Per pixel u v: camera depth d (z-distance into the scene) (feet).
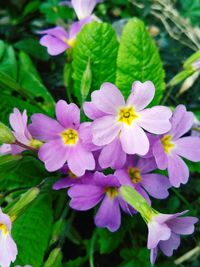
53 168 0.29
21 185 0.35
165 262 0.36
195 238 0.37
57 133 0.29
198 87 0.43
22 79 0.39
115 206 0.30
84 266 0.37
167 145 0.30
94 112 0.28
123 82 0.33
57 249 0.30
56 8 0.48
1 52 0.40
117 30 0.45
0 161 0.30
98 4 0.49
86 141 0.28
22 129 0.29
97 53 0.33
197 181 0.40
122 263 0.35
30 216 0.32
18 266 0.28
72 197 0.29
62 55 0.47
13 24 0.50
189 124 0.29
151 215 0.26
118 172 0.28
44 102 0.39
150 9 0.48
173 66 0.45
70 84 0.40
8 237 0.27
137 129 0.28
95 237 0.35
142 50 0.33
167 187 0.30
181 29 0.46
